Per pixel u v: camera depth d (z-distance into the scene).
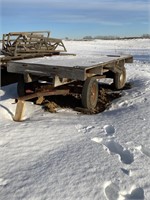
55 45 10.66
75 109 6.88
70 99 7.74
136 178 3.63
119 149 4.55
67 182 3.49
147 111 6.47
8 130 5.09
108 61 7.62
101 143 4.77
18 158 4.08
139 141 4.76
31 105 7.04
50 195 3.24
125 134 5.07
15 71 6.95
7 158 4.07
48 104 6.98
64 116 6.30
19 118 5.91
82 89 6.75
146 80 10.72
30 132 5.04
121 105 7.39
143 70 14.40
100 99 8.02
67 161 3.99
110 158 4.12
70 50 28.59
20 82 7.31
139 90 8.97
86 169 3.79
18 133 4.97
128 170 3.80
